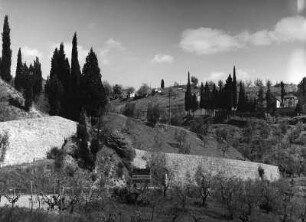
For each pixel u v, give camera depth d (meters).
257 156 120.31
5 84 85.56
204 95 180.12
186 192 64.62
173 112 187.62
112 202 52.31
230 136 133.88
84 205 47.34
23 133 61.97
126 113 141.25
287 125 161.75
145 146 93.06
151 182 65.31
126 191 56.09
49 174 55.03
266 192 67.81
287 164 114.56
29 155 60.84
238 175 85.00
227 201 59.66
